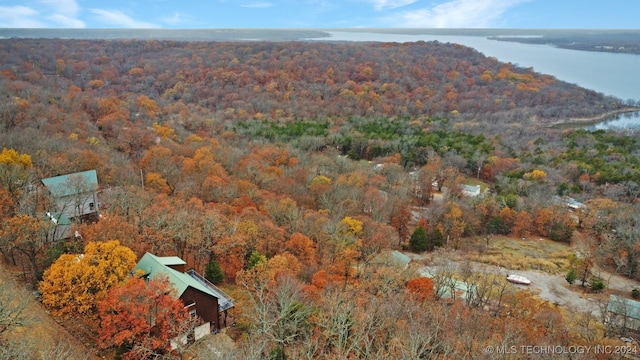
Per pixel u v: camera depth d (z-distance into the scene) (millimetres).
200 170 75500
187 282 35312
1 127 72625
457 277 54750
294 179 81125
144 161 74812
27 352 27125
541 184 97625
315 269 47344
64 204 50688
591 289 62062
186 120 126812
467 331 33344
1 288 32844
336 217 62188
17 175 51438
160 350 32531
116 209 49344
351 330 33812
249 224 50500
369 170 97812
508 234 82562
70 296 32938
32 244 39906
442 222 76875
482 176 111812
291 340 34094
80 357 31922
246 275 42219
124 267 35031
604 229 77875
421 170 101438
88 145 76625
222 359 29984
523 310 44094
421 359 29906
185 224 47625
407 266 53125
